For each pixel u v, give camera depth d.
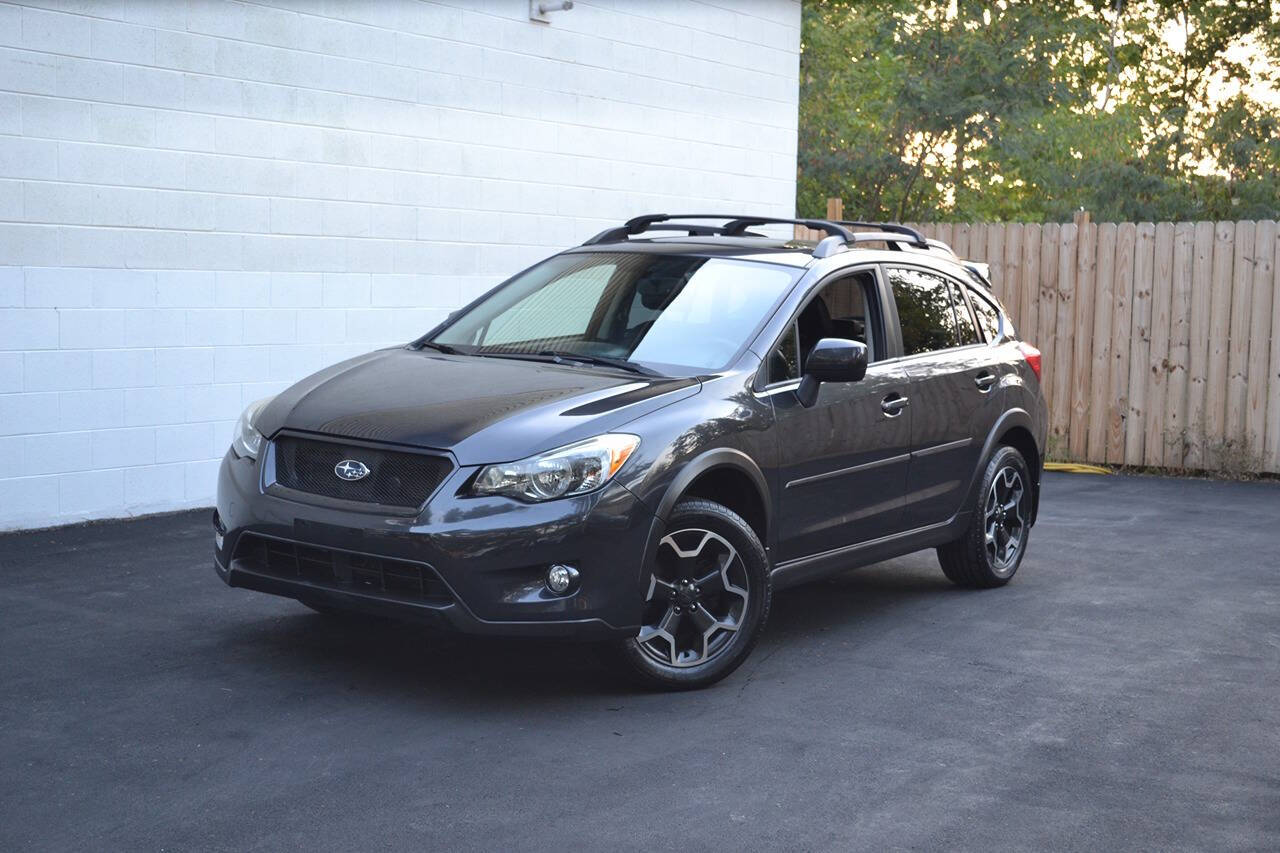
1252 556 8.20
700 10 12.03
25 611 6.04
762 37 12.73
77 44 7.89
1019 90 21.34
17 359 7.77
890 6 23.16
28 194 7.74
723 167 12.44
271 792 4.02
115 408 8.23
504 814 3.89
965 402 6.75
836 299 6.15
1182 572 7.68
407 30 9.63
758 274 6.00
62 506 8.04
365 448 4.82
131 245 8.23
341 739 4.50
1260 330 11.50
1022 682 5.38
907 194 22.31
